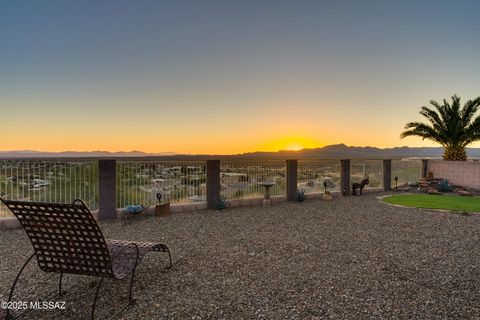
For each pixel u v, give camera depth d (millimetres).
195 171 9250
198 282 3762
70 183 7277
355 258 4758
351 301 3254
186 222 7480
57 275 3992
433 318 2900
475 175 14484
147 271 4148
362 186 13117
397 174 15445
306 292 3480
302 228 6863
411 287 3652
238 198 10156
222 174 9805
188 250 5160
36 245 3037
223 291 3494
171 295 3379
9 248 5234
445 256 4883
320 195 12242
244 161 10281
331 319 2855
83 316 2914
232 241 5750
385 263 4527
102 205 7648
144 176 8328
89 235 2801
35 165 6848
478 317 2932
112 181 7750
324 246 5430
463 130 16094
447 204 10406
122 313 2955
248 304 3160
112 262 3160
